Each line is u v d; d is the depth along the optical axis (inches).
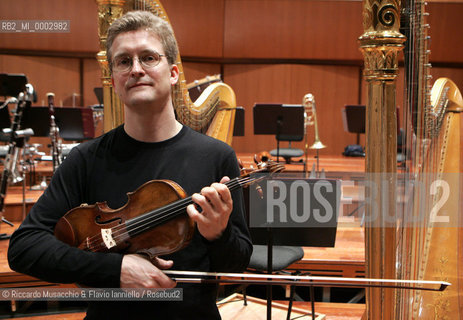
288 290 130.6
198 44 312.7
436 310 59.6
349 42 316.2
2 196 130.5
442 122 61.9
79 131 179.3
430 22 308.0
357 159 287.7
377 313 58.5
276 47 317.4
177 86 77.2
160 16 68.2
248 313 104.5
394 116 56.1
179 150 50.1
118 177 49.5
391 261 57.6
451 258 59.8
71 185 50.1
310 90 323.9
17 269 46.1
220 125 105.0
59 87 300.7
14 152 134.7
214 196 41.4
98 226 46.5
